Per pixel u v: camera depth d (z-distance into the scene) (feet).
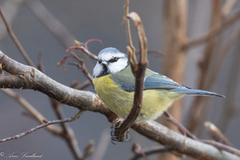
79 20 49.26
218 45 29.60
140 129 22.68
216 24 27.40
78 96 19.06
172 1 30.55
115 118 21.58
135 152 24.48
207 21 32.76
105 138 29.22
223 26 27.32
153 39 52.95
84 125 46.39
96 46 49.83
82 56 28.89
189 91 23.38
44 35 47.78
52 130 24.64
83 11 49.78
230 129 45.93
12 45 46.21
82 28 49.90
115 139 21.22
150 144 33.78
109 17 51.29
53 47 47.88
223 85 42.32
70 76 47.06
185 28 30.63
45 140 41.93
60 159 41.32
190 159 29.45
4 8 33.06
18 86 16.72
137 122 22.45
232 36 28.84
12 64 16.63
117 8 51.65
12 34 21.67
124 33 51.31
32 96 44.65
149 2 54.24
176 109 30.37
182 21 30.48
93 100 19.86
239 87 35.45
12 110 41.83
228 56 43.50
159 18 53.78
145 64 13.07
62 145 42.34
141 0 54.13
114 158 43.11
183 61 30.73
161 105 23.40
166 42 30.99
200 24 32.96
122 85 22.99
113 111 23.50
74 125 46.19
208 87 29.12
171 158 29.45
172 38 30.53
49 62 47.19
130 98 22.86
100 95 23.72
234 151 23.40
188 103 32.71
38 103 44.39
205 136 36.22
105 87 23.26
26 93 44.57
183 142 22.94
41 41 47.62
